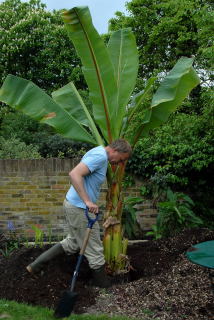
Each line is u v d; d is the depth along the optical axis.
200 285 4.41
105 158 4.27
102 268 4.58
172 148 7.37
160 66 13.97
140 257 5.53
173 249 5.62
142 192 7.63
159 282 4.57
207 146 7.44
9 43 18.27
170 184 7.76
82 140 5.02
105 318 3.80
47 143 11.07
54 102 5.09
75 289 4.46
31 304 4.20
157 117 5.09
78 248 4.68
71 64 18.98
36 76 19.02
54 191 7.43
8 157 9.25
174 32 13.62
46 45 18.78
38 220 7.40
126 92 5.19
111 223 4.88
